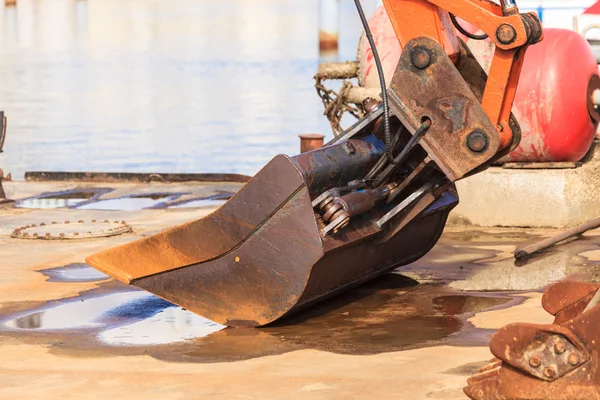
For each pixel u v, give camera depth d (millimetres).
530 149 20078
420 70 13023
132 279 12789
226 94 51875
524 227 19984
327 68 22266
